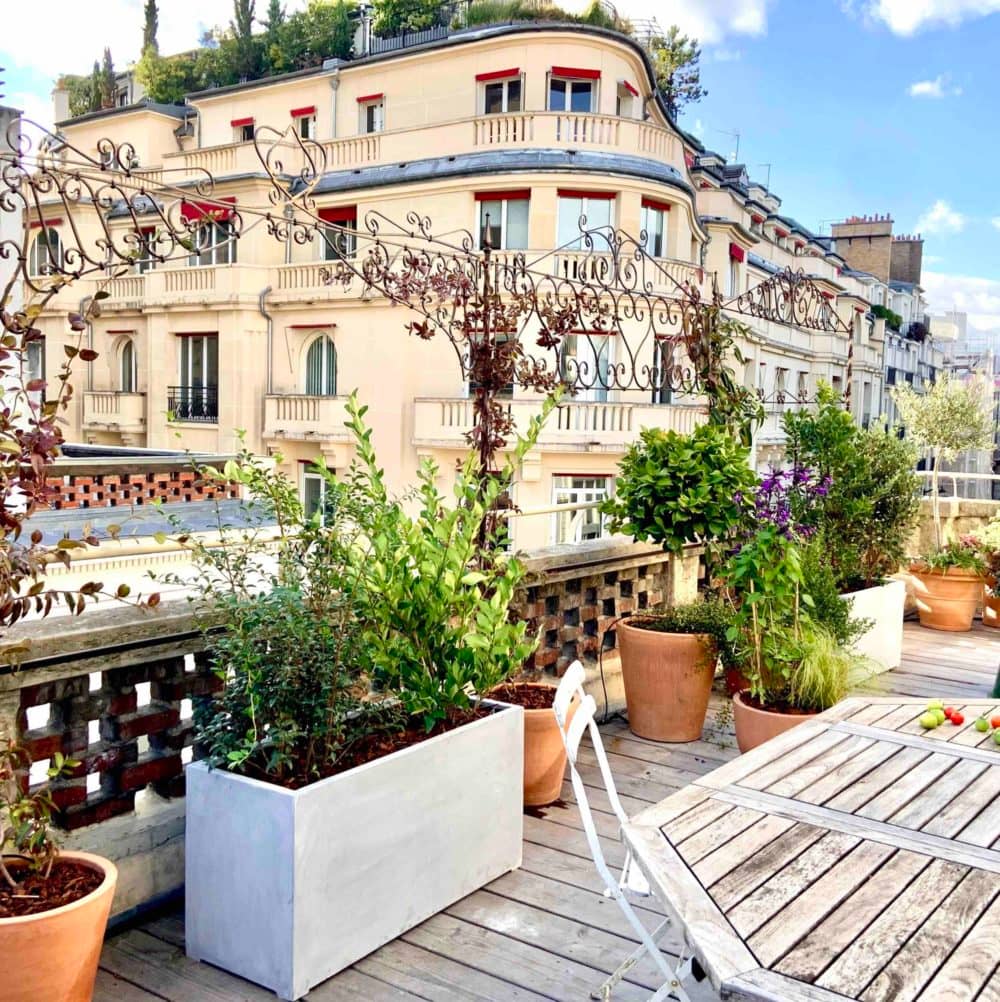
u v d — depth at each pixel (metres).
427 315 4.86
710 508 4.76
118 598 2.47
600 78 19.59
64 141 3.18
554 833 3.77
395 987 2.72
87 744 2.89
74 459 9.88
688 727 4.80
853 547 6.34
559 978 2.78
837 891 1.90
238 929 2.72
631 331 18.12
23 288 2.94
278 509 3.07
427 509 3.52
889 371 43.25
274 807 2.62
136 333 23.64
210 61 39.88
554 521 18.31
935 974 1.60
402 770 2.95
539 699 4.06
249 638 2.80
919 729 3.03
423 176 18.98
